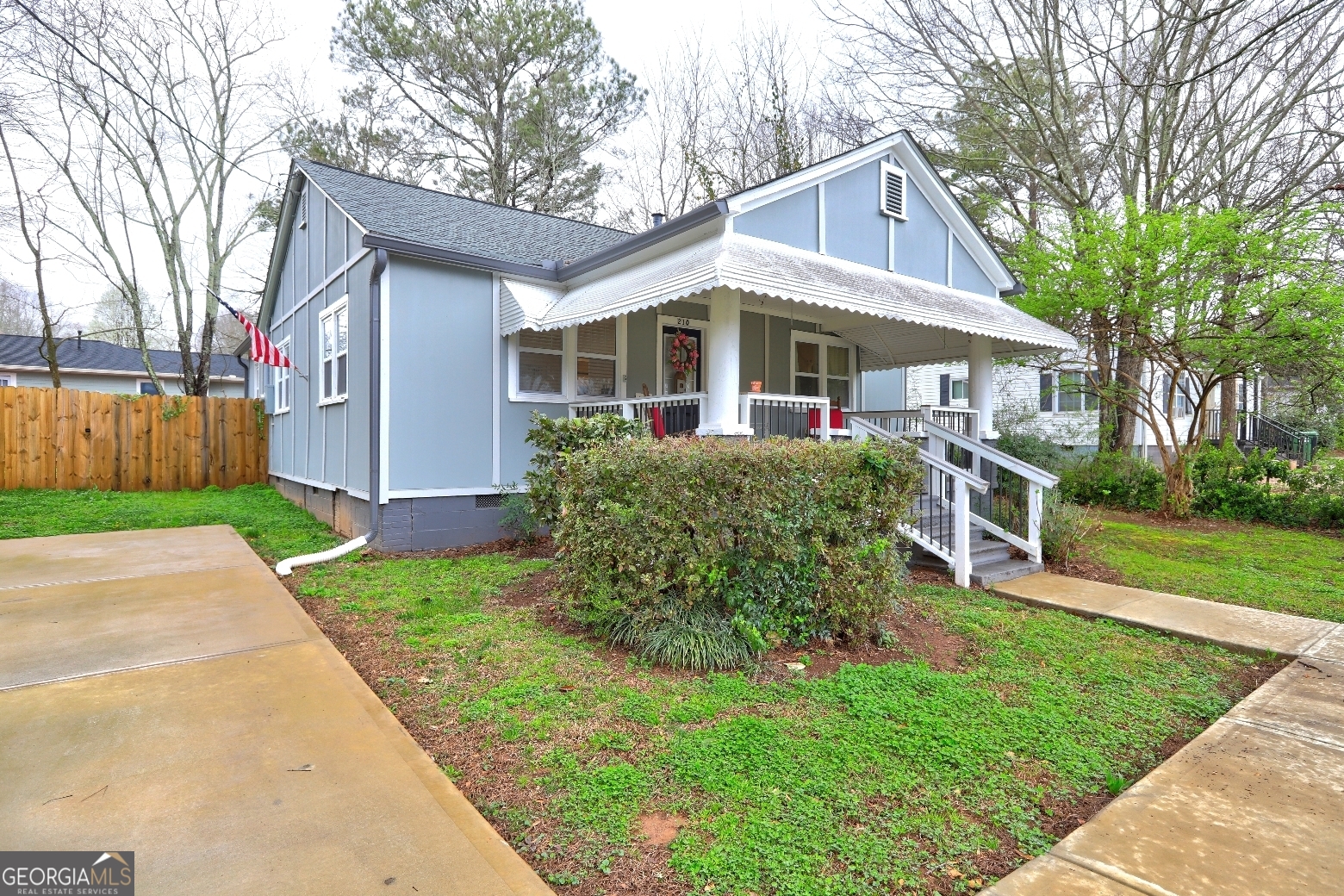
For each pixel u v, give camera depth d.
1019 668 4.46
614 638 4.59
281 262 13.93
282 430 14.09
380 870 2.25
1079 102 15.99
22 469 12.79
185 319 20.73
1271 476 11.27
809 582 4.62
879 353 13.16
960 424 10.36
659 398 8.50
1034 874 2.34
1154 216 10.20
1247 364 10.31
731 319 7.39
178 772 2.88
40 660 4.24
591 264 9.07
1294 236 10.25
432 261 8.58
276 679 3.97
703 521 4.40
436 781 2.87
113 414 13.81
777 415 9.12
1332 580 7.13
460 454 8.83
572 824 2.62
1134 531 10.02
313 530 10.05
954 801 2.83
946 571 7.37
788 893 2.24
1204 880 2.29
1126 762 3.25
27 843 2.35
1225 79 14.45
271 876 2.20
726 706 3.69
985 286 11.98
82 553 7.77
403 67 20.70
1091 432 16.34
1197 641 5.10
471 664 4.30
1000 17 15.23
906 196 10.41
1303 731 3.55
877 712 3.63
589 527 4.75
